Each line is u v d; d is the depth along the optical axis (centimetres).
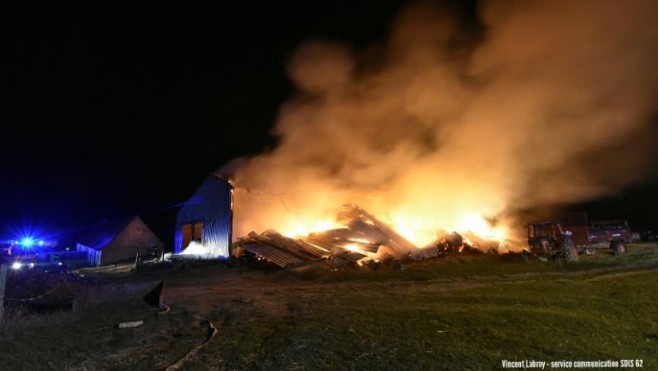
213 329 884
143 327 909
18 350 733
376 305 1127
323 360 665
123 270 2403
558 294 1228
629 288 1291
